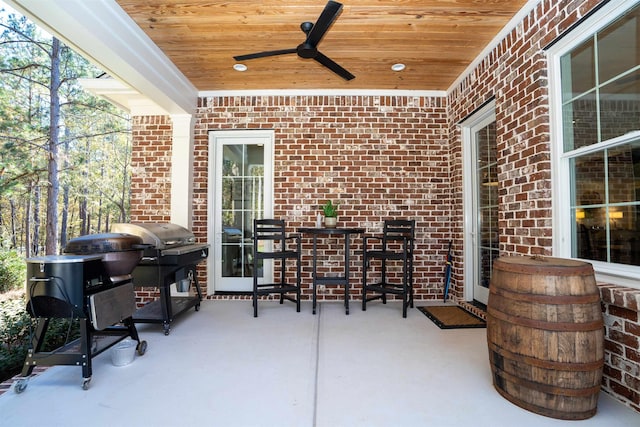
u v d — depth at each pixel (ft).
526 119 8.48
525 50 8.52
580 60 7.10
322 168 13.79
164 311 9.72
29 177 27.50
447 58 11.21
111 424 5.41
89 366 6.67
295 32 9.71
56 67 27.81
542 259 6.32
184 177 13.52
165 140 13.92
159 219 13.84
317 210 13.75
